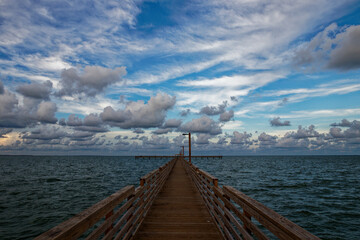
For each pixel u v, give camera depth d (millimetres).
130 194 3662
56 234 1371
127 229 3738
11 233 8508
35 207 12531
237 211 2920
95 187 20375
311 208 12336
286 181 25516
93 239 2002
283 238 1538
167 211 6133
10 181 25875
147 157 159000
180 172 17781
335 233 8727
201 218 5492
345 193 17594
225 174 34344
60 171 43375
